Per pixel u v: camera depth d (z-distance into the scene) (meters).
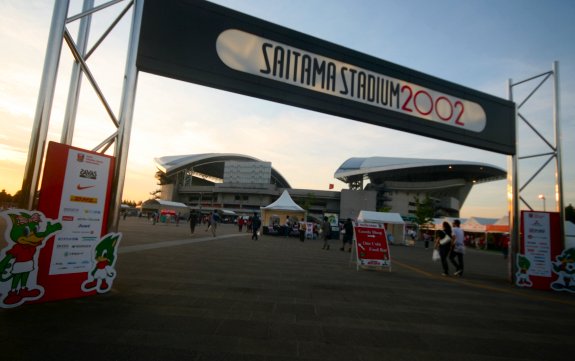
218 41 5.93
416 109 7.73
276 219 30.78
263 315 4.49
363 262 10.10
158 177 120.38
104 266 5.19
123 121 5.44
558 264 8.34
